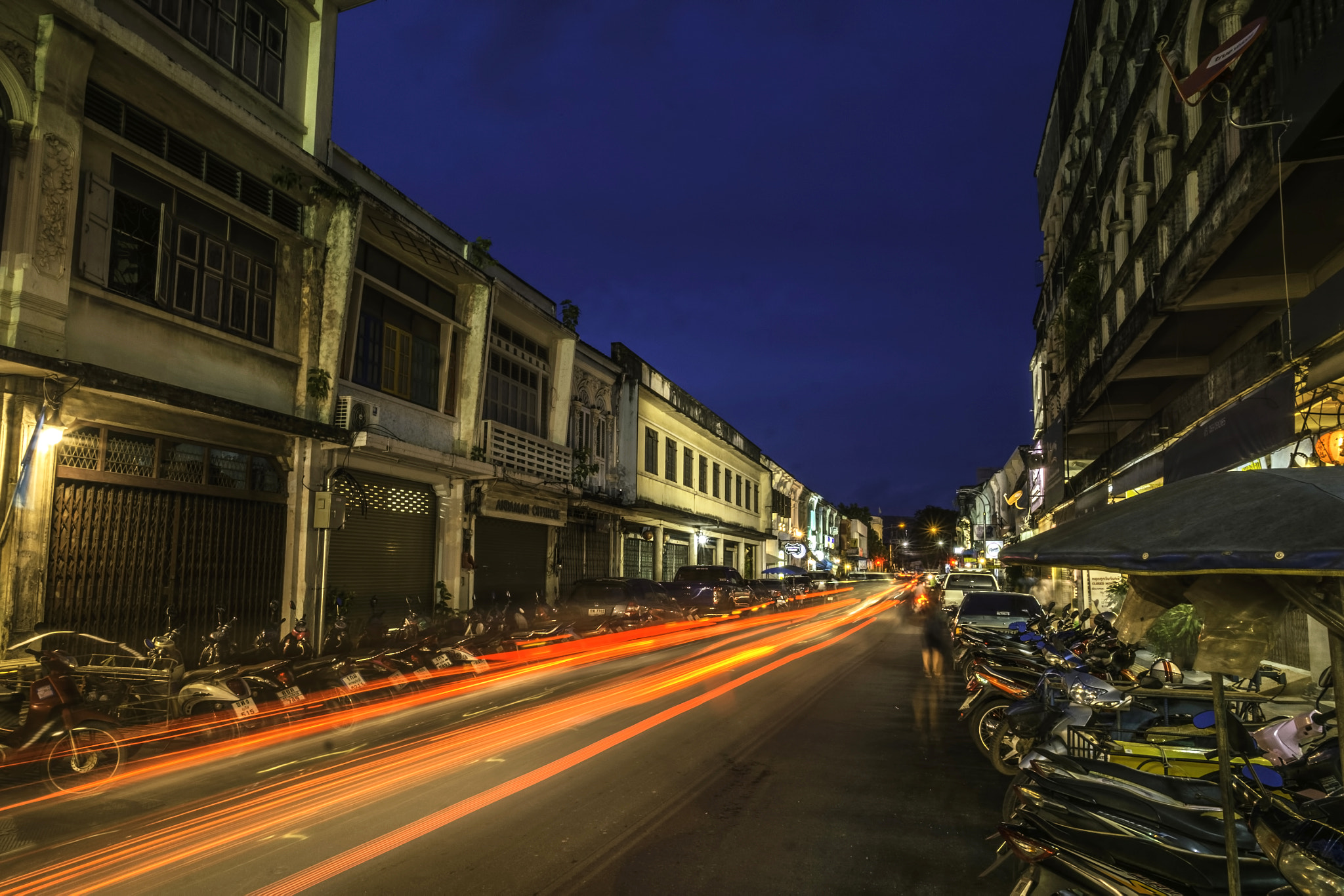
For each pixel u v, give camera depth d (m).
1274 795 3.57
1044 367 33.22
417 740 8.15
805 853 4.93
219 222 12.20
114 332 10.42
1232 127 10.66
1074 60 24.48
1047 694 6.31
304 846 4.98
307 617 13.21
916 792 6.29
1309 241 11.24
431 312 17.75
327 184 13.78
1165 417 16.55
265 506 12.76
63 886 4.35
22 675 7.34
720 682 12.33
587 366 26.08
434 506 17.80
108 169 10.41
